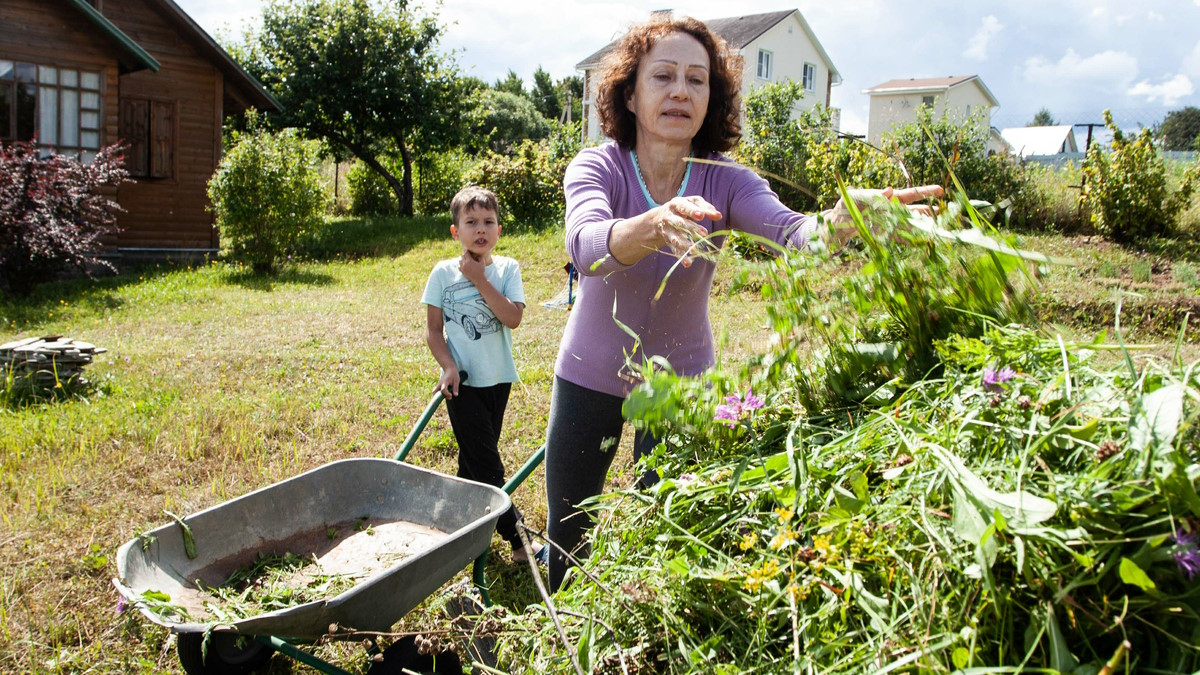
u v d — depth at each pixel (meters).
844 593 1.22
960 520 1.14
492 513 2.61
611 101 2.58
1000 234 1.58
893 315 1.62
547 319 9.04
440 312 3.61
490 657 2.43
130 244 14.99
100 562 3.56
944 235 1.56
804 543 1.33
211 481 4.45
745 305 2.34
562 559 2.74
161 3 14.52
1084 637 1.05
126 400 5.90
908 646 1.11
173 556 2.56
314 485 2.99
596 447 2.69
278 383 6.49
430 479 3.00
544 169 17.00
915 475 1.28
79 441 5.00
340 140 24.00
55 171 11.38
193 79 15.33
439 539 2.88
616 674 1.40
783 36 39.28
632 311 2.52
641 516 1.66
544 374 6.50
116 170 12.27
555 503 2.77
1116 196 11.89
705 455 1.67
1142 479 1.08
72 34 12.95
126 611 2.40
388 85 22.94
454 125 24.12
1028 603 1.10
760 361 1.64
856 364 1.62
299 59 22.95
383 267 13.67
